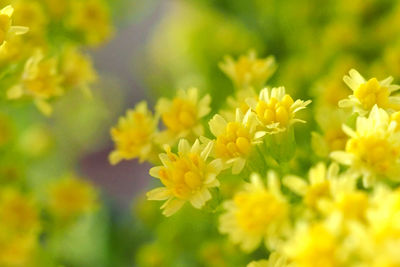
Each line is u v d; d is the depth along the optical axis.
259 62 0.19
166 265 0.22
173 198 0.16
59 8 0.21
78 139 0.33
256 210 0.14
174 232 0.22
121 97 0.39
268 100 0.16
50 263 0.21
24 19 0.19
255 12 0.27
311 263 0.13
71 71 0.20
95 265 0.25
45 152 0.27
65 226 0.23
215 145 0.16
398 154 0.15
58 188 0.23
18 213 0.21
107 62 0.46
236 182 0.17
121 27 0.27
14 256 0.21
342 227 0.13
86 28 0.21
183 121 0.18
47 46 0.19
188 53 0.29
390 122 0.16
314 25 0.26
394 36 0.24
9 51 0.18
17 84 0.18
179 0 0.29
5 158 0.22
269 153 0.16
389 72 0.22
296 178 0.14
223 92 0.23
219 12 0.28
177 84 0.28
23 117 0.27
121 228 0.26
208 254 0.21
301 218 0.14
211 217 0.20
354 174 0.15
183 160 0.16
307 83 0.23
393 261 0.12
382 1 0.25
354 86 0.16
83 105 0.32
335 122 0.17
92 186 0.24
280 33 0.26
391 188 0.15
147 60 0.36
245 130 0.16
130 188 0.44
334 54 0.24
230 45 0.26
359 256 0.13
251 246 0.14
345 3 0.25
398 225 0.13
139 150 0.18
